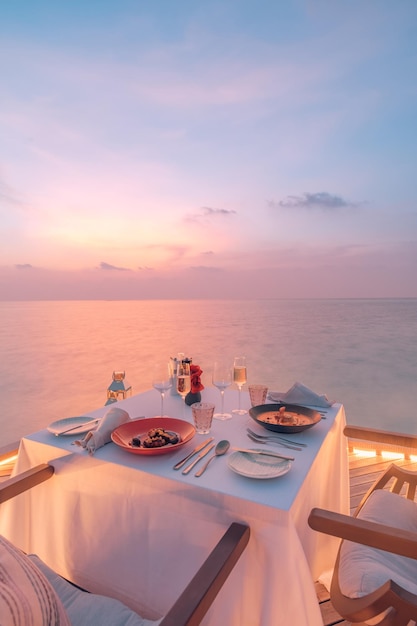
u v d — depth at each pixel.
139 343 24.70
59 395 12.72
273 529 0.90
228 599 0.97
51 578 1.07
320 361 17.47
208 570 0.80
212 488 0.98
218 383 1.63
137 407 1.76
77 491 1.21
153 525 1.08
